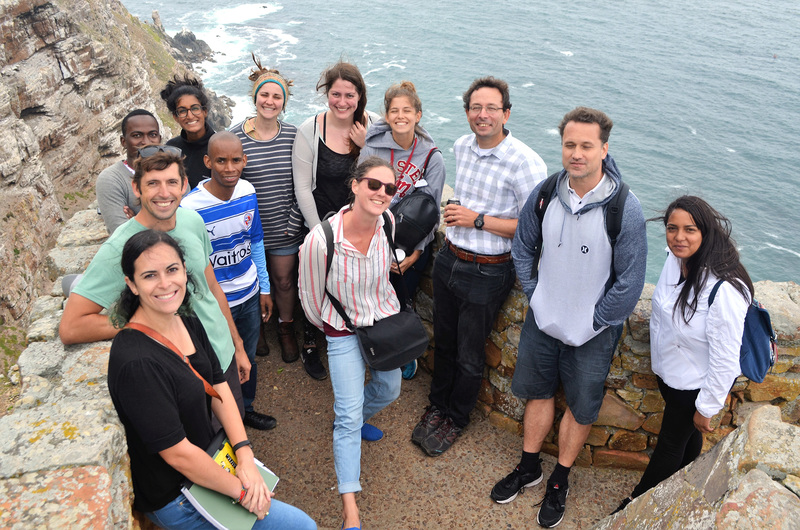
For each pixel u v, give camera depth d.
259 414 4.07
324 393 4.36
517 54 85.31
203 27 94.50
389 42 89.00
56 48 28.05
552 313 3.18
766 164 54.62
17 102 25.02
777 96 72.88
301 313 5.13
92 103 30.34
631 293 2.96
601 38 95.94
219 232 3.52
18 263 20.98
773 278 38.50
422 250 4.08
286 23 99.25
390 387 3.56
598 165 2.85
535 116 62.12
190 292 2.46
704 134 60.75
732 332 2.75
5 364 19.06
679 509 2.08
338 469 3.20
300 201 4.18
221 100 56.53
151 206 2.61
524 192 3.42
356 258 3.12
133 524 2.22
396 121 3.75
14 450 1.97
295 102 61.25
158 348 2.11
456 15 107.44
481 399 4.21
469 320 3.66
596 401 3.34
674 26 105.38
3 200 21.47
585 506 3.54
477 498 3.56
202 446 2.32
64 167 28.36
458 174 3.74
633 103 68.44
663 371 3.12
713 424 3.52
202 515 2.26
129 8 106.88
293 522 2.44
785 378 3.36
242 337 3.92
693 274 2.85
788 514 1.68
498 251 3.52
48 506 1.77
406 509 3.48
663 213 2.90
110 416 2.16
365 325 3.26
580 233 2.96
